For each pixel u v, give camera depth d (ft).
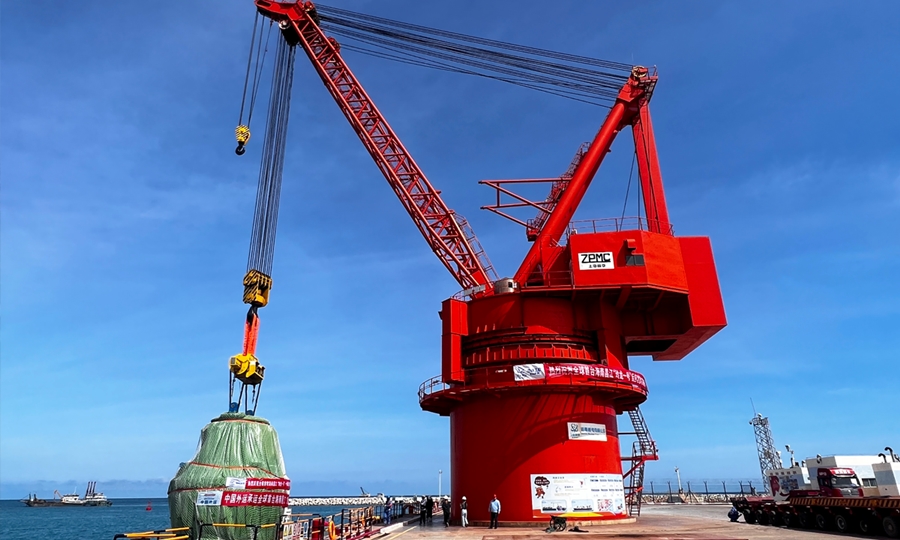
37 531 353.10
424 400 121.19
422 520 126.72
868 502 83.66
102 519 484.33
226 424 69.41
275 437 72.18
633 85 133.28
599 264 116.26
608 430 114.42
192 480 64.23
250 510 64.08
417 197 141.38
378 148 141.49
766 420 294.25
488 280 138.00
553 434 108.88
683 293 118.62
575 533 92.38
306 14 139.44
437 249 140.87
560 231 127.65
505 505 106.83
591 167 130.41
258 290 78.33
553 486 105.91
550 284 121.49
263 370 75.97
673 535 87.40
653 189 127.54
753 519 113.39
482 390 111.14
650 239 118.11
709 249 122.93
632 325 125.18
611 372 111.34
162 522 444.55
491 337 119.75
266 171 106.52
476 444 114.01
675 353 142.10
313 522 76.54
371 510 114.21
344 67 141.59
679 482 296.92
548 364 111.04
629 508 129.80
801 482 133.80
